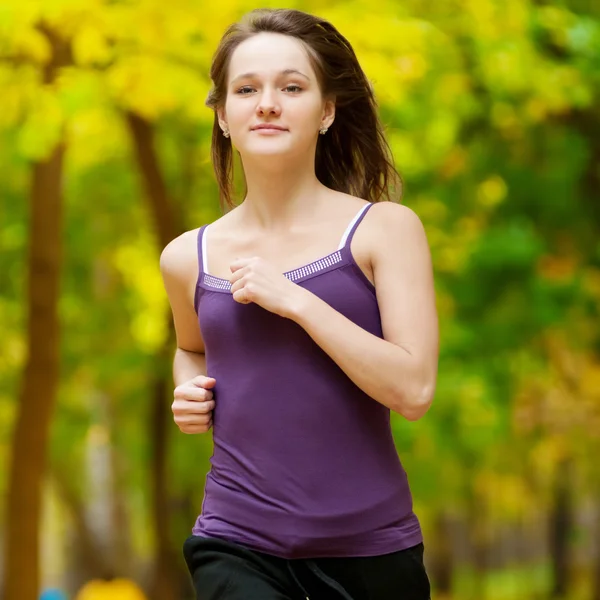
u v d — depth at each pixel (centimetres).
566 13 2298
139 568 5206
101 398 3981
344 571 654
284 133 671
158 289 2592
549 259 2788
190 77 1775
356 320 660
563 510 5184
